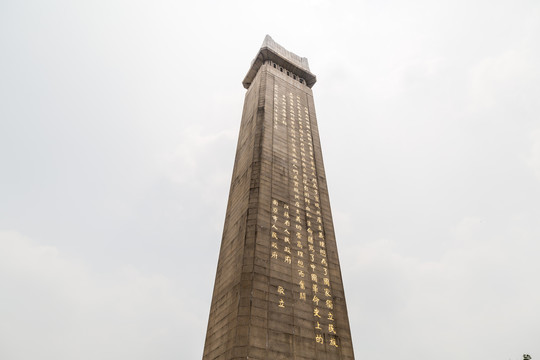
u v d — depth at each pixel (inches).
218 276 1063.0
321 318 906.1
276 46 1833.2
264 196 1068.5
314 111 1595.7
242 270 892.0
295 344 816.9
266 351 768.9
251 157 1200.2
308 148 1379.2
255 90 1589.6
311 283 959.6
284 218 1057.5
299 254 1002.1
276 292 878.4
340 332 912.3
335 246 1113.4
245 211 1042.1
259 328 794.2
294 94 1589.6
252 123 1387.8
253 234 960.3
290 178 1194.0
